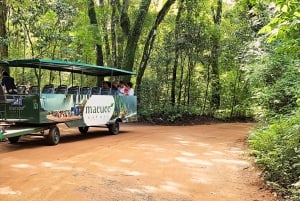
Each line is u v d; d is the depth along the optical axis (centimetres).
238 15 2245
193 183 739
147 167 854
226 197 662
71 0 2111
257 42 1277
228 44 2386
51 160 894
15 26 1784
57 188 653
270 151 870
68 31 1838
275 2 543
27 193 621
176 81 2538
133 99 1647
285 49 621
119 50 2427
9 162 860
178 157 987
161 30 2570
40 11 1612
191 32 2309
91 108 1360
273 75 1240
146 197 633
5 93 1134
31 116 1127
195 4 2355
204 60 2420
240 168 874
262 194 686
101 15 2294
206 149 1133
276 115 1162
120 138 1349
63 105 1218
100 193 638
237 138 1427
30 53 2098
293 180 719
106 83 1556
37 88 1147
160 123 2083
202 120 2323
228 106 2625
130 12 2555
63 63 1216
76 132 1534
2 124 1113
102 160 910
